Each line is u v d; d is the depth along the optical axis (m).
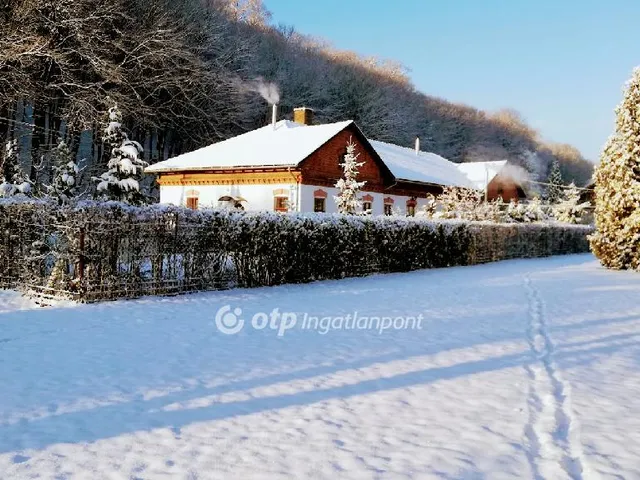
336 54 80.94
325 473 4.40
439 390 6.72
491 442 5.12
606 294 16.53
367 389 6.70
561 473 4.50
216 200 32.09
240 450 4.83
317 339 9.48
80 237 12.12
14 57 27.25
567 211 56.03
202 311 11.70
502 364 8.05
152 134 46.97
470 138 96.44
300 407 6.00
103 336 9.11
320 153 31.34
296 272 17.23
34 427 5.26
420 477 4.38
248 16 67.75
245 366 7.58
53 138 35.72
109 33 37.38
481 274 22.92
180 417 5.61
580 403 6.30
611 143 24.55
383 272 21.75
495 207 37.28
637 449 5.00
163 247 13.60
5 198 14.69
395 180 36.44
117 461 4.55
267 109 57.09
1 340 8.66
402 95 84.75
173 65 41.69
